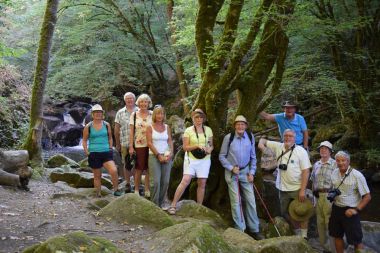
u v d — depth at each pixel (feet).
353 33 40.86
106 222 18.04
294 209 21.34
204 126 21.99
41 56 33.04
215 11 24.49
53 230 16.61
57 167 34.32
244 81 24.20
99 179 24.26
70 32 61.77
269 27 24.16
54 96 65.26
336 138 46.34
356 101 41.47
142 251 14.30
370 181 37.99
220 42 23.24
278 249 16.06
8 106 44.19
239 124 21.63
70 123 66.08
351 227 19.11
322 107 45.37
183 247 13.52
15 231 16.14
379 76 39.81
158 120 21.71
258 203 25.44
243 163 21.86
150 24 64.44
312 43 35.35
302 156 21.54
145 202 18.65
